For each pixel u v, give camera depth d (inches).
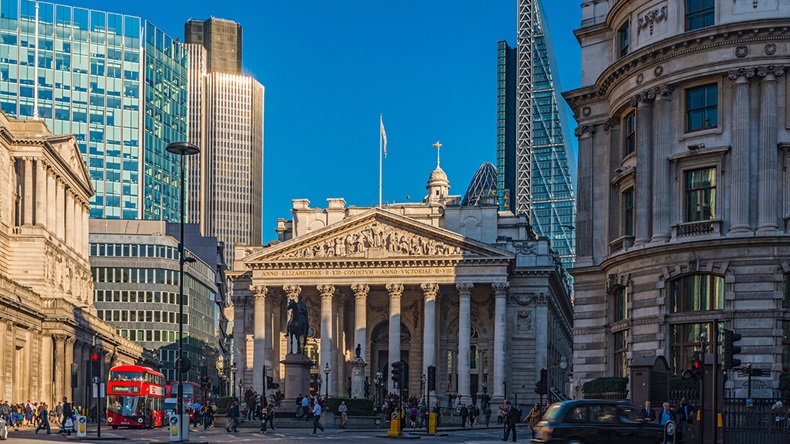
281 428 3676.2
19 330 4279.0
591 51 3137.3
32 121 5128.0
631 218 2915.8
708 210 2637.8
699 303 2613.2
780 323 2491.4
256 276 5856.3
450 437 3196.4
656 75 2726.4
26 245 4945.9
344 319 6136.8
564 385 7593.5
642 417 1796.3
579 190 3100.4
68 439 2746.1
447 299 6136.8
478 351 6141.7
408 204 6437.0
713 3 2657.5
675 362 2642.7
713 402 1882.4
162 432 3440.0
